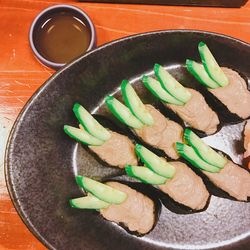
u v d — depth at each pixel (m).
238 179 0.31
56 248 0.30
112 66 0.32
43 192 0.31
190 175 0.31
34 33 0.32
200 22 0.34
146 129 0.31
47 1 0.35
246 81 0.33
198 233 0.31
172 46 0.32
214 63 0.30
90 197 0.30
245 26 0.34
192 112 0.31
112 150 0.31
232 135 0.32
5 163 0.30
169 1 0.34
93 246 0.31
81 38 0.33
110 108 0.30
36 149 0.31
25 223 0.30
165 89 0.30
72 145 0.32
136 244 0.32
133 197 0.30
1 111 0.34
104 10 0.35
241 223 0.32
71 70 0.31
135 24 0.35
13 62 0.35
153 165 0.30
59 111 0.31
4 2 0.35
